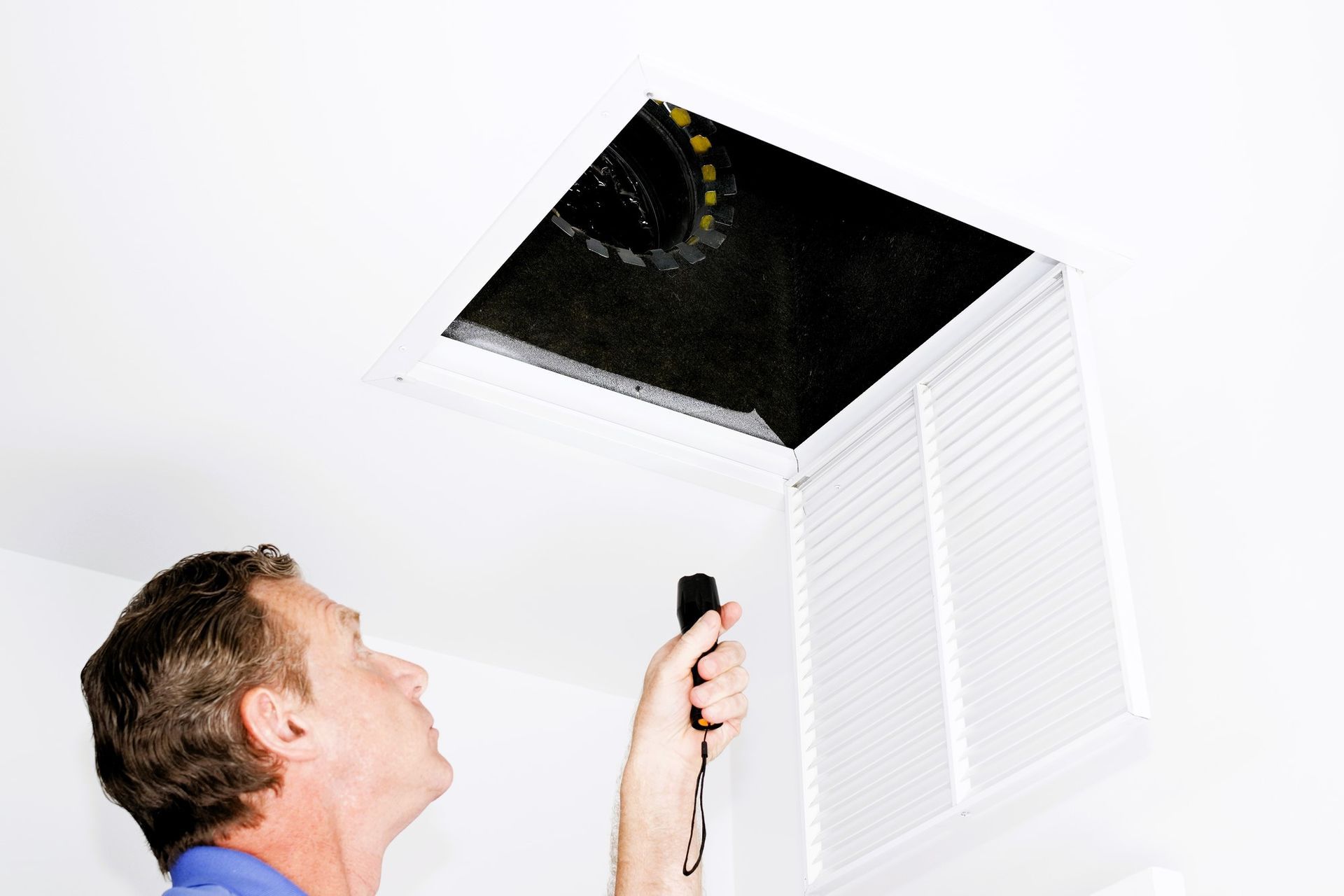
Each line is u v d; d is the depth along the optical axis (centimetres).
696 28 164
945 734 203
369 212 193
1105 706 190
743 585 272
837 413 246
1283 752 180
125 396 225
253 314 210
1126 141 178
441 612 279
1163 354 203
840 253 246
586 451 240
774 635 277
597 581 271
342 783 154
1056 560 204
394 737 158
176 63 173
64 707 249
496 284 221
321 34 168
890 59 167
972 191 188
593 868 280
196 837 149
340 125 180
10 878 233
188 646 155
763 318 248
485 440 236
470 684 291
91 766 246
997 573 212
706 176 238
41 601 255
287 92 176
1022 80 170
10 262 201
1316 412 185
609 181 236
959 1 160
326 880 148
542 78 172
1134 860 197
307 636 161
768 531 258
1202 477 198
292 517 253
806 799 228
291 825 150
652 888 148
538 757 289
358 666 163
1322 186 182
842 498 239
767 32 164
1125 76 170
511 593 273
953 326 224
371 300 207
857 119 177
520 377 230
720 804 293
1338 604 178
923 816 206
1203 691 192
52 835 239
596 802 288
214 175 188
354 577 268
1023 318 209
